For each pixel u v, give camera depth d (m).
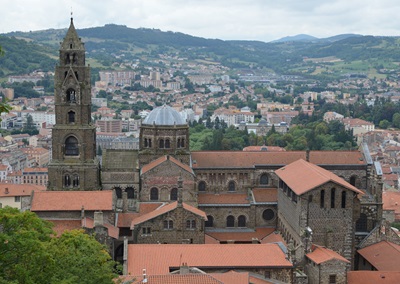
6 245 73.31
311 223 145.50
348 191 146.38
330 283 132.75
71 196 152.75
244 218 173.75
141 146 178.00
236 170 177.62
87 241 99.38
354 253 157.50
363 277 135.88
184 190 167.25
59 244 94.56
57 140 170.75
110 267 108.00
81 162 171.38
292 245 132.62
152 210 163.00
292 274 126.69
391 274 136.75
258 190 177.62
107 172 170.75
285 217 161.25
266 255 129.25
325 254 136.38
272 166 178.25
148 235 150.12
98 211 146.25
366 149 180.00
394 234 163.50
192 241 151.00
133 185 171.25
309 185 146.12
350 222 146.88
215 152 181.88
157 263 124.25
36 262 75.19
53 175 170.62
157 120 175.62
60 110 170.62
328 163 178.25
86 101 172.00
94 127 173.88
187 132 178.00
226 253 129.12
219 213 172.62
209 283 103.19
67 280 80.31
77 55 170.38
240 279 111.38
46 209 148.88
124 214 161.12
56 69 169.50
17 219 78.94
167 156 167.50
